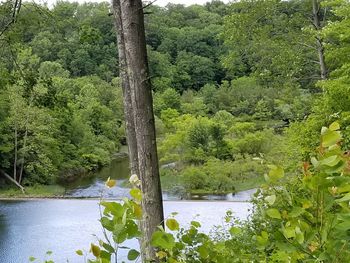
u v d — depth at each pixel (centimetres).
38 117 3203
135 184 150
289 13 1532
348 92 984
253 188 2656
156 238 145
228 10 1553
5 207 2266
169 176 2998
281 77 1524
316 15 1470
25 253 1436
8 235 1659
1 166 3177
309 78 1502
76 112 4269
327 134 124
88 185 3192
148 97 473
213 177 2753
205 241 202
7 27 775
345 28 1053
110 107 5028
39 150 3278
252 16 1508
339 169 120
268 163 145
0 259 1377
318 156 126
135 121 475
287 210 136
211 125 3209
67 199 2542
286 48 1473
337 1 1073
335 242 119
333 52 1134
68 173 3609
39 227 1775
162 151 3297
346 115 930
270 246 154
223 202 2172
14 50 848
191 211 1922
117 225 137
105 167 4000
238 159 2933
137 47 467
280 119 3700
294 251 127
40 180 3247
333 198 121
